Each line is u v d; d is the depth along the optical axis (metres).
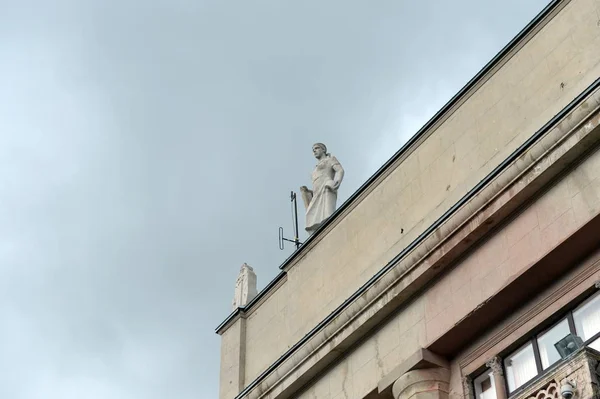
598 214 18.27
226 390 25.86
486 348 19.94
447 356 20.67
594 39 19.94
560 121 18.98
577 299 18.72
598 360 16.95
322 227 24.80
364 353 21.97
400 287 21.30
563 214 18.92
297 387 23.19
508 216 19.92
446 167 22.08
